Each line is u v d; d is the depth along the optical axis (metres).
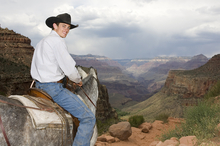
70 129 2.37
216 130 4.32
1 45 91.25
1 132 1.58
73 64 2.38
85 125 2.49
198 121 5.82
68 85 2.61
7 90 37.81
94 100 3.63
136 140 10.16
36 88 2.36
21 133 1.74
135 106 159.00
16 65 48.44
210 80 112.00
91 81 3.94
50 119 2.02
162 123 14.78
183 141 4.23
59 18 2.47
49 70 2.31
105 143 8.97
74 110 2.42
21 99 1.99
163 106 116.31
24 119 1.82
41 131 1.94
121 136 9.70
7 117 1.68
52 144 2.04
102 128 17.58
